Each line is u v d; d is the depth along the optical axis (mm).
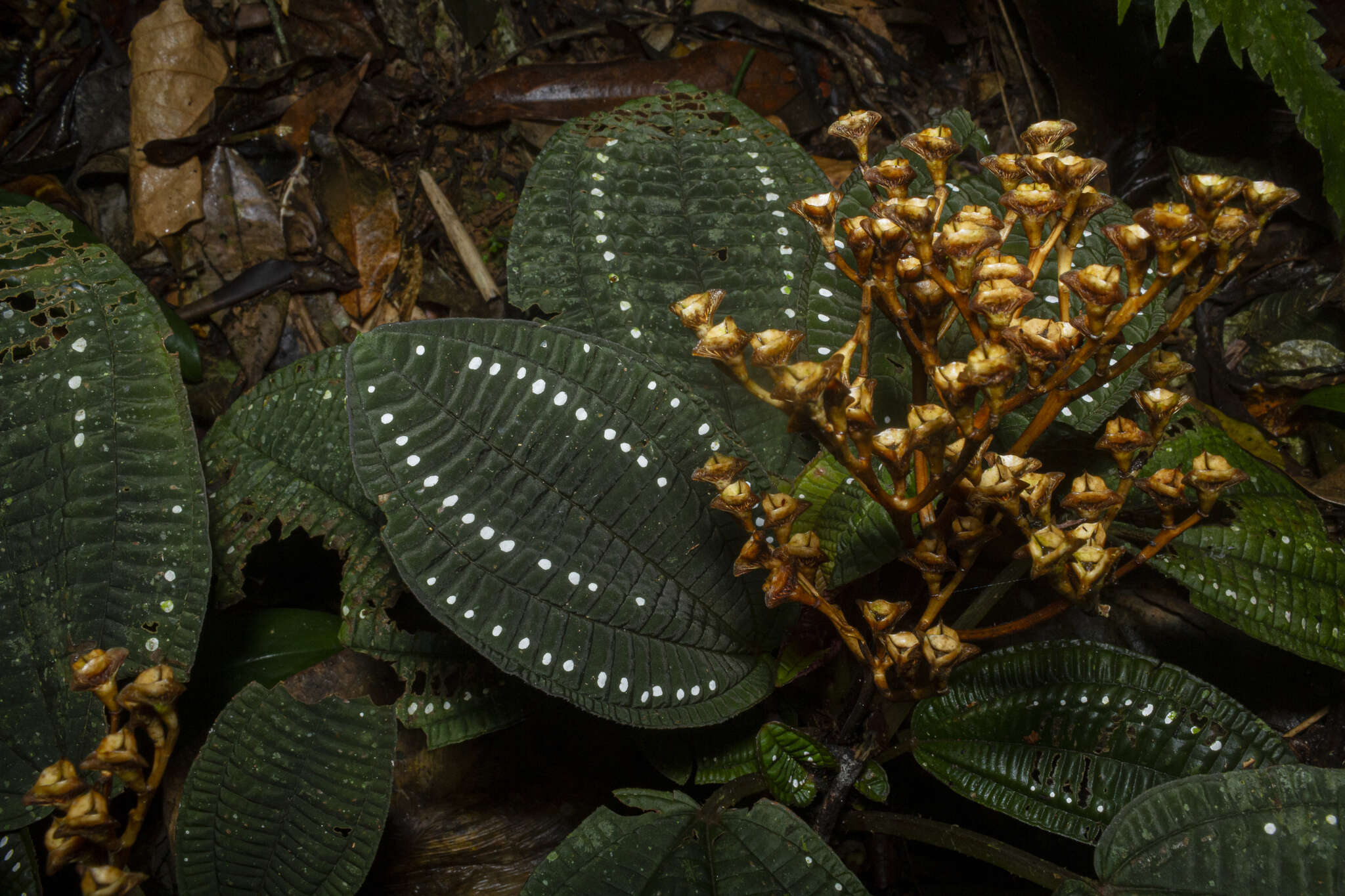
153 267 575
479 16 604
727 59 597
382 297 577
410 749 494
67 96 585
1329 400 527
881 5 614
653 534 431
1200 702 443
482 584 414
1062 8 569
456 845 489
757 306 472
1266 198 368
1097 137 579
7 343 440
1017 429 462
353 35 596
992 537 395
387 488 408
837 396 370
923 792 504
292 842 435
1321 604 455
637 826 429
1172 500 395
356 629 462
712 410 432
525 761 496
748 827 429
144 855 482
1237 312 568
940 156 393
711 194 479
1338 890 408
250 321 568
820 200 385
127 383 440
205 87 583
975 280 384
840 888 420
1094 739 446
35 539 435
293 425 477
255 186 578
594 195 476
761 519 439
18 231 451
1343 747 500
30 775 432
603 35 614
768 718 473
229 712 436
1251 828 415
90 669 397
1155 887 415
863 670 462
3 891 434
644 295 472
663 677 431
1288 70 484
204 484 438
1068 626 508
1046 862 438
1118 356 457
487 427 415
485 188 597
